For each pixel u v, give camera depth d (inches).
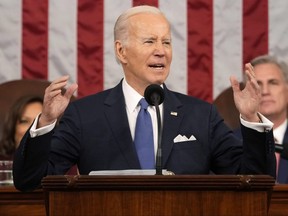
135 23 414.3
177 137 409.7
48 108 359.6
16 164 368.8
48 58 646.5
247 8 657.6
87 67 646.5
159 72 412.2
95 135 410.3
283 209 374.3
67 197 299.6
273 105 565.6
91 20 648.4
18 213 373.7
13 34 646.5
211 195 301.4
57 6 648.4
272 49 657.0
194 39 652.7
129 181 296.5
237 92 367.6
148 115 414.3
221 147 411.5
